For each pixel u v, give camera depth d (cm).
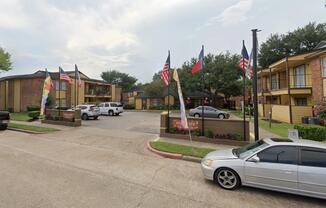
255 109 933
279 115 2145
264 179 519
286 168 500
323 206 469
